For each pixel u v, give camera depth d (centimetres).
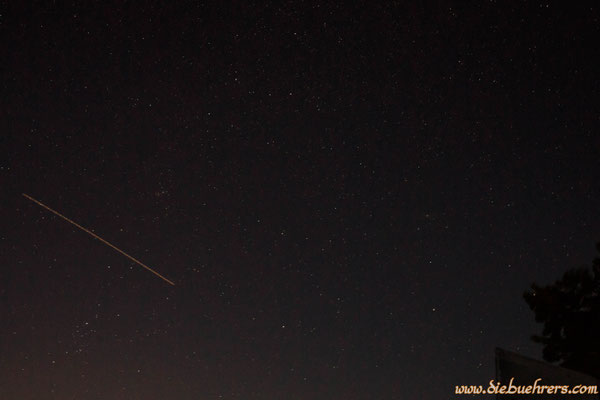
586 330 1144
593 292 1173
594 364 1092
